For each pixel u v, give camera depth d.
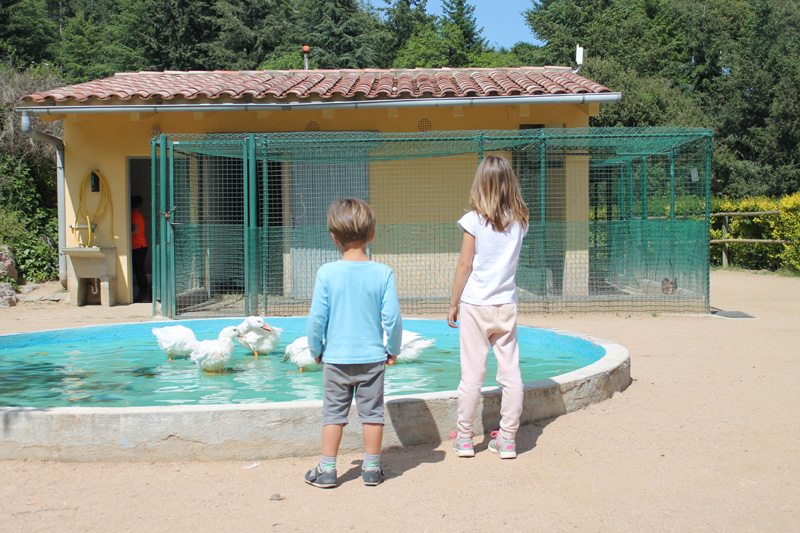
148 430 3.49
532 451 3.61
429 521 2.75
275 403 3.64
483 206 3.56
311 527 2.70
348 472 3.34
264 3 36.84
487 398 3.95
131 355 6.53
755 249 15.64
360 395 3.19
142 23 35.19
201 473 3.33
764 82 28.70
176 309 9.12
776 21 32.06
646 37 33.09
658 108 25.50
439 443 3.81
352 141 9.10
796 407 4.36
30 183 13.34
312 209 10.85
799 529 2.62
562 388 4.25
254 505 2.93
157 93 10.04
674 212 10.27
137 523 2.75
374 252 10.09
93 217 10.87
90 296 10.88
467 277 3.62
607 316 9.05
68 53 38.38
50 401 4.54
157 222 10.07
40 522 2.76
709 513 2.78
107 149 10.81
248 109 9.98
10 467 3.40
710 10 36.91
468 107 10.64
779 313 9.20
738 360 5.96
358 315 3.18
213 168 11.09
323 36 35.81
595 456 3.50
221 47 34.34
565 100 9.75
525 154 10.50
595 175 12.63
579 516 2.77
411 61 41.12
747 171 27.17
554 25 35.06
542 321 8.64
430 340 6.13
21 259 12.17
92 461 3.48
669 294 9.47
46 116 10.33
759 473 3.22
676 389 4.88
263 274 9.20
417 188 10.68
